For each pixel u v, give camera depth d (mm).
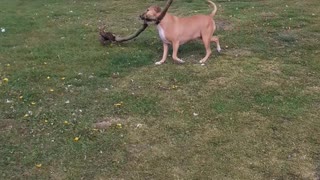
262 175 2949
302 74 4418
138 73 4406
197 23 4547
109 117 3605
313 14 6438
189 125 3496
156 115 3639
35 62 4734
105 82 4227
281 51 5016
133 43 5277
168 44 4719
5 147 3213
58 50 5102
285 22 6012
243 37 5426
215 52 4934
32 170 2971
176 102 3834
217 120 3570
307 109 3750
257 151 3193
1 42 5465
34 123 3520
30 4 7879
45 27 6164
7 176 2908
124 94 3973
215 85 4145
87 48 5137
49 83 4211
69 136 3342
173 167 3016
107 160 3080
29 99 3904
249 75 4359
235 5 7125
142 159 3096
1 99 3900
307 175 2957
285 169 3006
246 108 3744
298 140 3328
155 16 4434
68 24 6297
